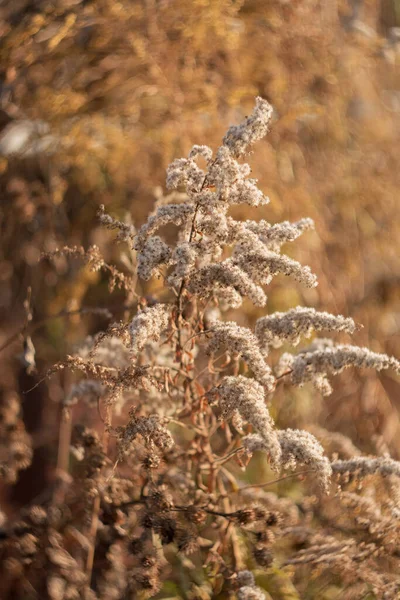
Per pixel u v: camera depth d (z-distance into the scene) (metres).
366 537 1.80
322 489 1.52
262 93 3.09
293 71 3.12
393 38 3.40
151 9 2.76
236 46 2.89
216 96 2.94
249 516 1.69
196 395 1.76
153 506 1.71
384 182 3.41
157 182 2.90
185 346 1.74
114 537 2.05
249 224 1.57
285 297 3.02
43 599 2.14
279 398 2.90
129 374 1.55
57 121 2.84
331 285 3.28
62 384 3.21
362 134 3.50
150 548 1.81
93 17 2.73
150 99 2.95
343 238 3.35
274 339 1.73
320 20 3.19
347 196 3.32
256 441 1.45
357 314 3.45
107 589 2.02
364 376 3.37
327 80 3.25
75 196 3.21
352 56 3.32
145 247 1.43
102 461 1.93
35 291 3.22
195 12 2.77
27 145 2.88
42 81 2.85
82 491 1.95
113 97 2.92
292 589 1.98
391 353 3.67
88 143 2.81
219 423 1.82
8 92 2.83
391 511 1.82
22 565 2.02
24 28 2.70
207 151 1.50
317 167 3.31
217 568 1.87
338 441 2.31
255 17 3.00
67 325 3.09
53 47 2.67
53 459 3.17
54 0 2.74
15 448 2.24
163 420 1.68
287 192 3.05
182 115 2.91
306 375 1.54
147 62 2.84
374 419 3.37
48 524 2.00
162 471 1.88
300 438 1.53
